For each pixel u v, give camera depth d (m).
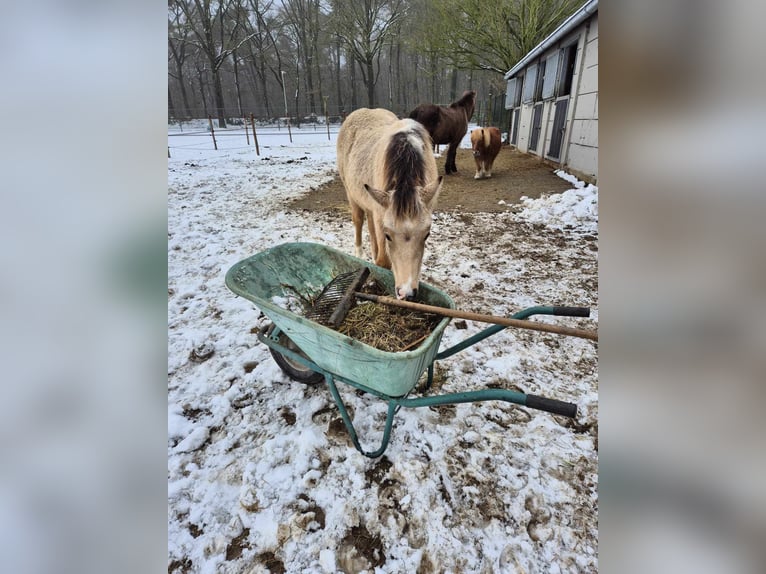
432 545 1.69
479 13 14.92
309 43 36.06
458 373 2.62
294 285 2.64
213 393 2.53
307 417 2.31
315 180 9.10
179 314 3.40
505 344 2.91
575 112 7.92
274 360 2.73
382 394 1.90
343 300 2.36
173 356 2.86
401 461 2.02
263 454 2.09
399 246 2.23
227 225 5.72
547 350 2.86
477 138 7.98
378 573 1.60
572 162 8.12
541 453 2.08
